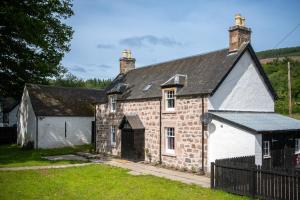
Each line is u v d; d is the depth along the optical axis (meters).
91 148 33.97
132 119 25.59
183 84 22.92
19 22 25.14
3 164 22.83
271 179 13.44
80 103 40.12
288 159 20.59
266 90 24.47
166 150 23.47
